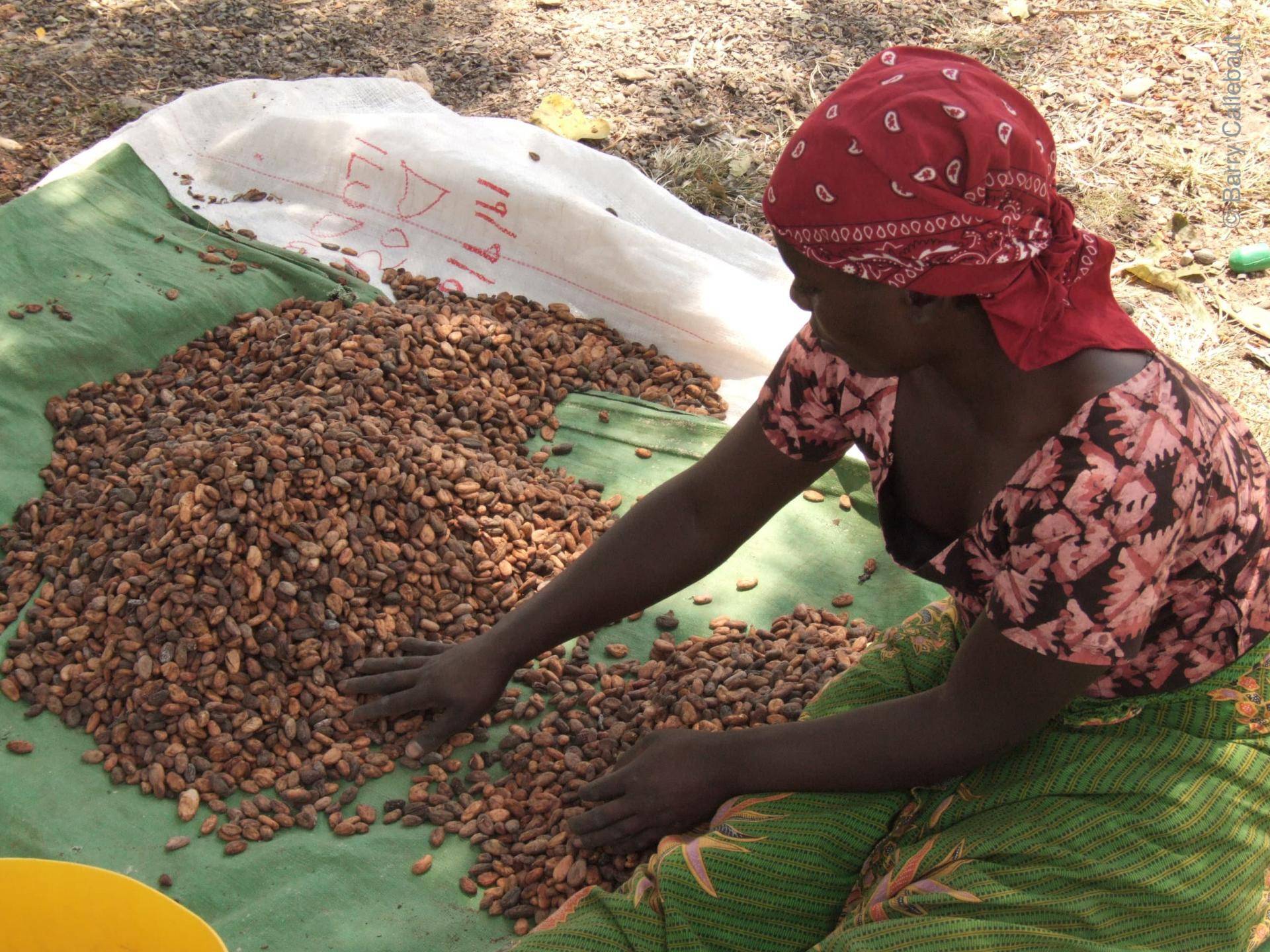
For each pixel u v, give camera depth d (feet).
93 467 8.27
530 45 14.46
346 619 7.39
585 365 9.93
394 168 10.69
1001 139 3.87
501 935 6.23
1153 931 4.99
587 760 7.04
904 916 5.11
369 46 14.28
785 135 13.34
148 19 14.37
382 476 7.73
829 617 8.07
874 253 4.03
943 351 4.50
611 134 13.14
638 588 6.47
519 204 10.44
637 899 5.46
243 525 7.34
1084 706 5.27
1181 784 5.07
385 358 8.93
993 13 15.20
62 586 7.52
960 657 5.23
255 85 11.22
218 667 7.09
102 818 6.52
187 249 9.92
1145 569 4.50
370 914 6.24
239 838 6.51
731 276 10.27
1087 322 4.35
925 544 5.46
